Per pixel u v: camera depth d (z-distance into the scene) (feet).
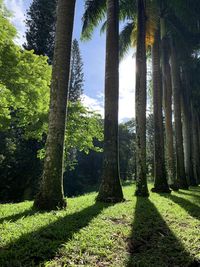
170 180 71.72
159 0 61.05
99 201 38.96
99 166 183.52
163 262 16.85
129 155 205.87
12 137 104.63
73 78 146.00
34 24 110.11
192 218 30.22
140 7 54.29
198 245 20.02
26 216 25.96
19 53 50.06
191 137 103.71
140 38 53.47
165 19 71.00
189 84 97.55
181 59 81.51
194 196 53.88
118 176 40.37
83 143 69.56
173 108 81.92
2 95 49.60
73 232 20.44
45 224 22.33
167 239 21.40
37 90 51.90
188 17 62.39
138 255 17.81
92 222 24.41
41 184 30.91
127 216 28.53
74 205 34.01
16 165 103.24
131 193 54.24
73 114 65.31
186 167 95.35
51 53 108.88
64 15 33.42
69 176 161.48
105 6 55.77
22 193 106.11
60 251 16.79
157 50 64.75
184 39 74.33
